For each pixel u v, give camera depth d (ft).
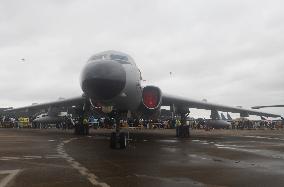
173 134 87.35
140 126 148.66
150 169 27.96
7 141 57.98
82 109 76.33
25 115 183.01
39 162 31.58
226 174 25.66
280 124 184.65
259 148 47.44
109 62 44.45
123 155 37.58
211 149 45.14
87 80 42.78
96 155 37.42
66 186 21.50
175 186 21.57
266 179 23.72
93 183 22.40
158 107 56.75
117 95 44.27
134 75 49.01
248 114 84.43
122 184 22.12
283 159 34.73
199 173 26.08
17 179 23.49
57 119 100.22
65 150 42.57
